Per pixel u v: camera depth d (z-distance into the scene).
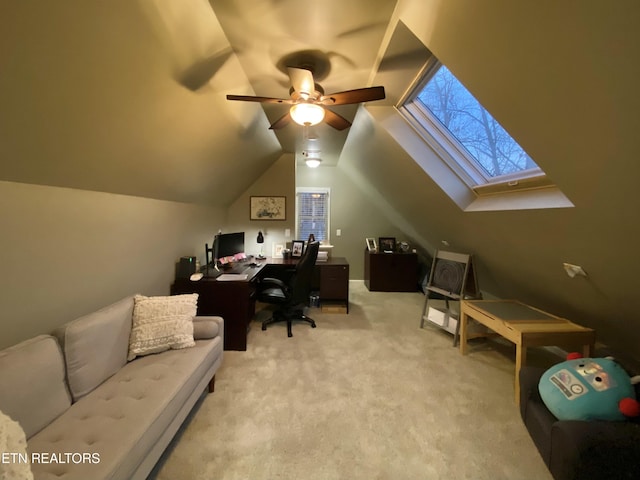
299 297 3.26
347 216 5.84
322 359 2.64
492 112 1.38
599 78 0.88
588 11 0.77
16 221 1.39
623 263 1.45
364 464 1.53
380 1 1.31
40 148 1.28
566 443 1.24
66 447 1.12
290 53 1.73
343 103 1.87
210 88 1.86
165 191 2.56
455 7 1.08
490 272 3.18
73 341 1.44
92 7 0.97
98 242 1.91
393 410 1.95
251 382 2.25
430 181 2.63
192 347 1.97
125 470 1.09
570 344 2.09
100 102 1.31
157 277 2.59
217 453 1.58
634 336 1.99
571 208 1.41
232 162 3.17
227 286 2.79
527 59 1.02
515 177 1.92
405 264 5.16
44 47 0.95
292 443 1.66
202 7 1.30
